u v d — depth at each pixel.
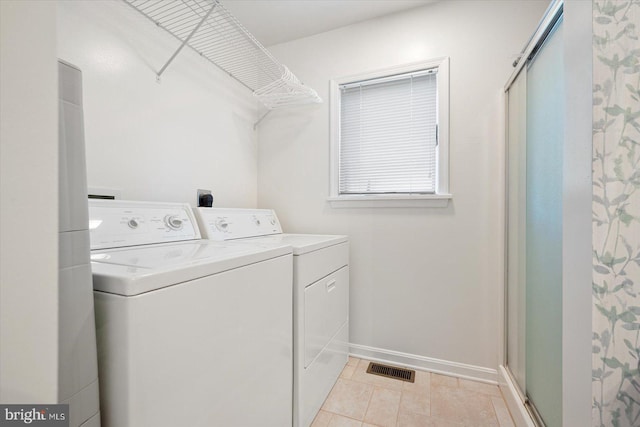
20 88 0.35
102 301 0.60
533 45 1.16
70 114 0.56
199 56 1.74
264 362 0.99
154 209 1.23
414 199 1.80
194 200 1.69
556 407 0.98
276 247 1.09
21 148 0.35
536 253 1.17
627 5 0.63
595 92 0.64
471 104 1.69
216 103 1.87
